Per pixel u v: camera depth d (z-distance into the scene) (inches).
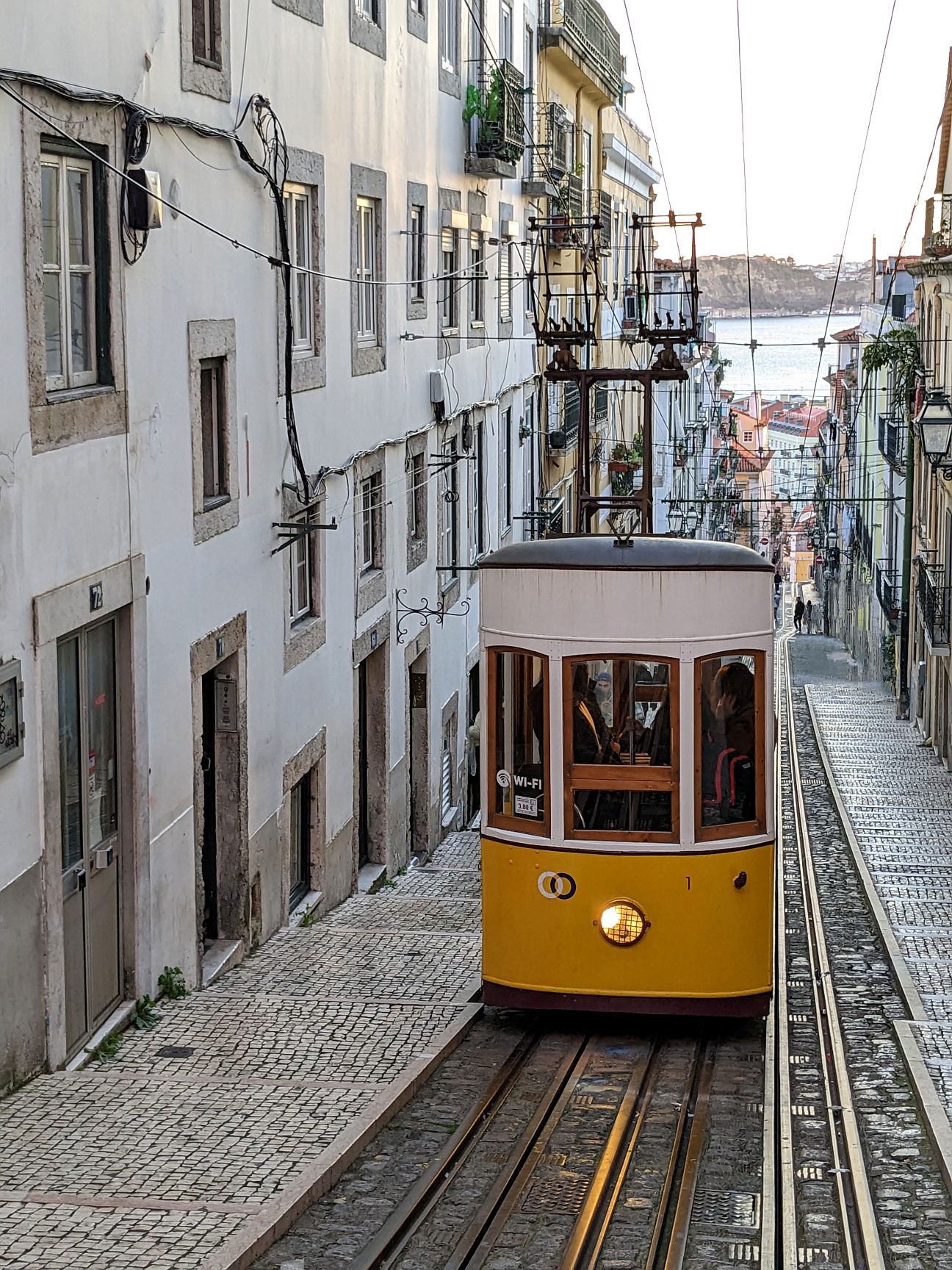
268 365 517.7
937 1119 351.6
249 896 500.7
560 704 420.2
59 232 358.0
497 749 433.1
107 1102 333.7
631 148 1710.1
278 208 509.4
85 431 363.3
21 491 329.1
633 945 418.6
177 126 423.8
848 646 2386.8
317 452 584.1
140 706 403.2
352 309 633.0
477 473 960.3
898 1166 333.7
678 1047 422.0
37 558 338.0
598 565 416.2
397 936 537.6
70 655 368.8
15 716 327.3
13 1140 308.3
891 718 1467.8
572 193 1289.4
